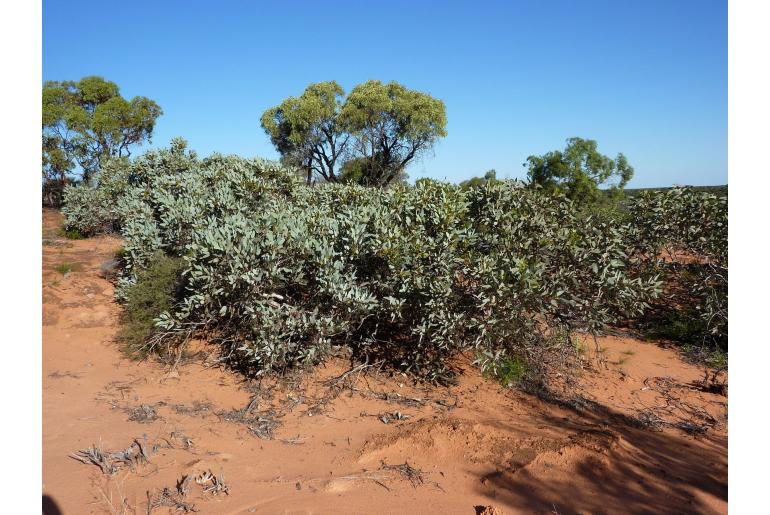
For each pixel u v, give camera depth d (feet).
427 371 17.42
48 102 61.46
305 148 81.71
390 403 15.85
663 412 15.66
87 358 18.72
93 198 39.19
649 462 12.44
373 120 77.00
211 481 11.23
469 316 16.51
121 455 11.87
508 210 20.03
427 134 78.95
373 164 78.02
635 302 17.85
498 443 12.89
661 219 25.02
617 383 17.83
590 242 18.22
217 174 30.91
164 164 40.88
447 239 16.89
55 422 13.80
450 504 10.61
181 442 13.05
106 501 10.25
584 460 12.14
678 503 10.69
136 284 21.39
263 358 16.56
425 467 12.12
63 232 39.29
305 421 14.66
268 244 17.22
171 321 17.99
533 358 18.04
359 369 17.57
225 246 17.07
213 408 15.26
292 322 16.40
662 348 21.53
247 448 13.00
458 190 19.61
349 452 12.84
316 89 80.23
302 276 17.52
